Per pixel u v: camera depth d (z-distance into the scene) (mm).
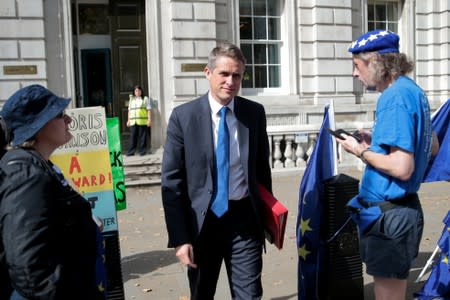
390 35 2969
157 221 7781
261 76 14008
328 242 4047
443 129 4082
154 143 12820
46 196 2088
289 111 13586
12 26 11773
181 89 12750
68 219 2219
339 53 14062
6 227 2016
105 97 14961
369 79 3027
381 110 2883
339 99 14086
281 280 5117
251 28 13859
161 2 12680
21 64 11875
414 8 15266
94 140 4129
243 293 3203
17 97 2287
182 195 3195
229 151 3203
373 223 2977
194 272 3336
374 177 2998
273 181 11055
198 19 12727
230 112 3207
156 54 12695
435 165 4070
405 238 2947
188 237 3111
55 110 2311
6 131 2287
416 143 2867
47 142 2365
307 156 12141
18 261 1978
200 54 12789
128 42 13836
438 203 8352
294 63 13844
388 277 2992
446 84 15383
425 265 5023
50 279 2033
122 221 7820
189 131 3141
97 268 3135
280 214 3191
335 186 4012
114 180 4477
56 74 12250
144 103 12555
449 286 4012
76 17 14516
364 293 4633
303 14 13906
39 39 11930
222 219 3225
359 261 4164
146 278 5258
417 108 2854
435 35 15398
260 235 3285
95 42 14859
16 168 2090
